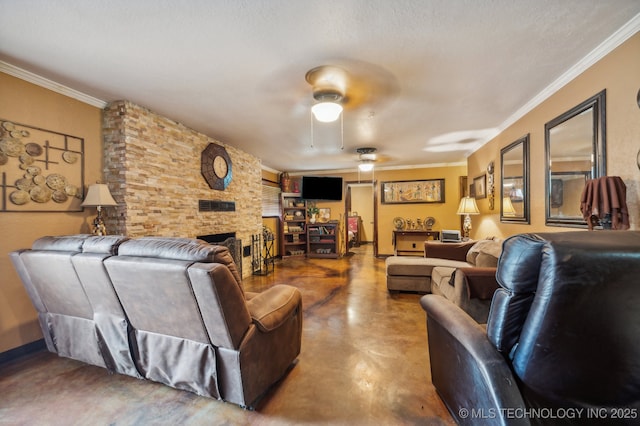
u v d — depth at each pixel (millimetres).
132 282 1539
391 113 3158
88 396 1697
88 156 2645
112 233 2750
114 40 1805
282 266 5930
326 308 3277
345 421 1495
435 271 3516
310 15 1587
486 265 2924
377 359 2125
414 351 2244
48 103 2357
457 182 6500
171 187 3285
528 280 943
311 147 4719
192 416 1535
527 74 2303
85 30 1702
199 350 1565
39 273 1844
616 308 842
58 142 2426
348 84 2432
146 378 1773
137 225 2830
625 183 1804
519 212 3197
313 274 5125
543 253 873
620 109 1835
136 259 1521
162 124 3162
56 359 2135
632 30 1706
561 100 2430
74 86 2439
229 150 4496
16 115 2162
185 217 3498
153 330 1684
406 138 4230
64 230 2463
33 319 2273
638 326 858
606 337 873
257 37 1784
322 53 1968
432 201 6652
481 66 2166
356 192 10469
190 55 1982
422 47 1908
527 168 3006
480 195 4645
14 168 2158
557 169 2492
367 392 1733
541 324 891
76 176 2553
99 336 1836
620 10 1574
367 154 5211
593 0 1496
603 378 935
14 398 1677
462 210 4617
